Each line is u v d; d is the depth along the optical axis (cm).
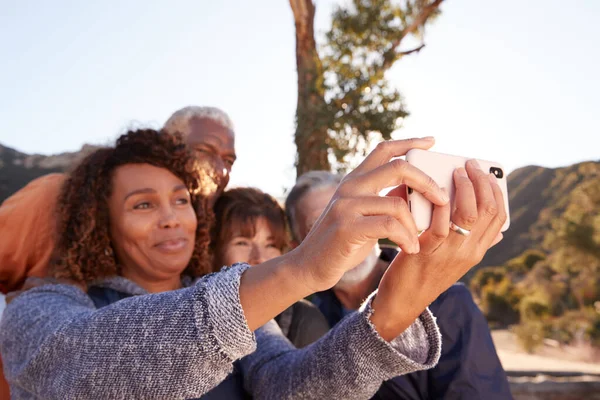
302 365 131
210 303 91
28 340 112
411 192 101
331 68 593
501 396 187
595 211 1842
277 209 249
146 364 91
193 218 161
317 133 553
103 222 151
